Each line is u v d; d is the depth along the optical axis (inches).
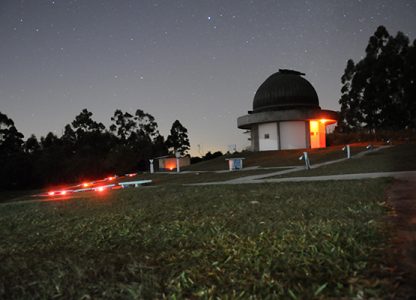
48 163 2119.8
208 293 152.9
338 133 2263.8
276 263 178.5
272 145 1941.4
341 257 176.2
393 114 2380.7
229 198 444.8
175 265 194.2
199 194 519.2
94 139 2965.1
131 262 208.7
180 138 3754.9
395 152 1165.1
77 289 171.3
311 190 455.8
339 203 339.3
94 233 299.3
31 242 293.3
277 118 1878.7
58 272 197.0
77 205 527.8
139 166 2586.1
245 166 1355.8
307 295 141.9
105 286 171.3
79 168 2202.3
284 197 414.3
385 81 2377.0
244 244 219.6
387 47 2401.6
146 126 3523.6
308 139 1918.1
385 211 283.4
